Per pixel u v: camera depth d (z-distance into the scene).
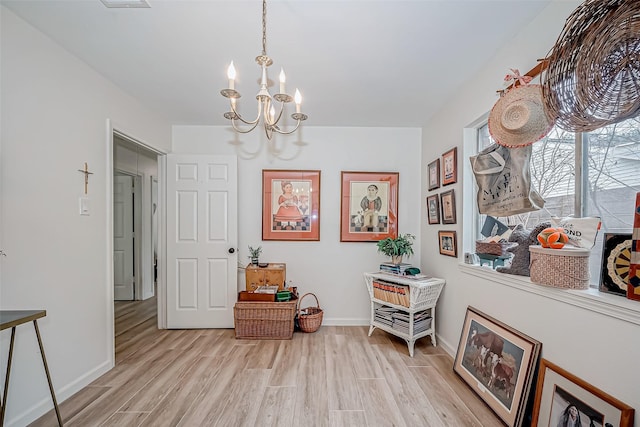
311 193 3.28
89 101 2.03
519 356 1.56
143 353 2.48
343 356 2.42
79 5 1.45
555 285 1.35
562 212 1.51
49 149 1.72
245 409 1.73
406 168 3.31
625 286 1.13
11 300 1.51
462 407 1.74
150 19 1.55
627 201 1.20
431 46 1.78
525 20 1.55
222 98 2.55
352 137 3.30
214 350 2.54
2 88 1.48
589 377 1.21
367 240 3.27
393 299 2.64
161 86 2.33
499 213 1.80
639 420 1.02
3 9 1.47
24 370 1.57
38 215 1.65
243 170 3.28
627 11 0.87
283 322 2.79
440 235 2.67
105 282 2.16
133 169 4.19
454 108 2.46
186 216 3.11
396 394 1.88
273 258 3.28
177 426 1.58
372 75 2.14
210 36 1.69
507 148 1.74
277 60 1.94
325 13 1.48
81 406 1.75
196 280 3.10
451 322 2.47
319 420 1.63
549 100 1.15
